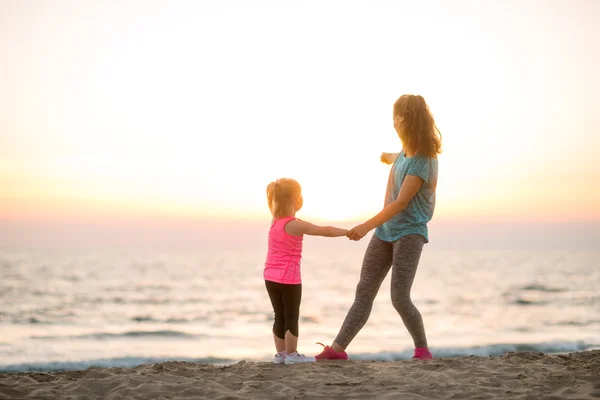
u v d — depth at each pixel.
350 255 121.25
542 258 106.62
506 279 54.62
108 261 86.56
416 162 4.59
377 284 4.87
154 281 51.12
